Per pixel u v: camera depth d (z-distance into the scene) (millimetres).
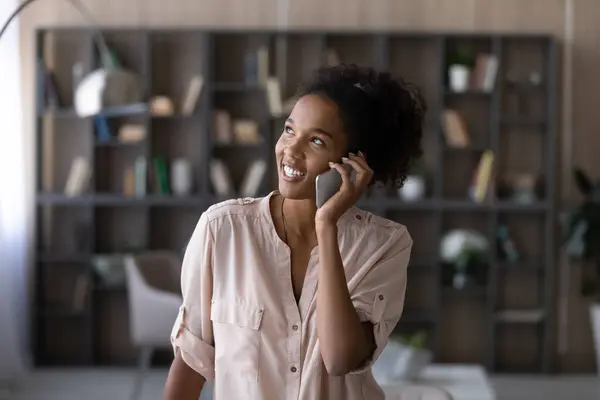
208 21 6828
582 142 6871
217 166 6668
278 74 6848
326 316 1604
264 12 6820
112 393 5891
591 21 6820
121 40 6816
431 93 6809
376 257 1721
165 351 6809
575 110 6855
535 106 6859
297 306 1680
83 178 6715
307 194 1679
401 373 4059
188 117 6730
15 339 6297
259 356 1668
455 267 6773
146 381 6250
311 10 6828
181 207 6875
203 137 6676
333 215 1629
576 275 6879
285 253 1694
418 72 6816
